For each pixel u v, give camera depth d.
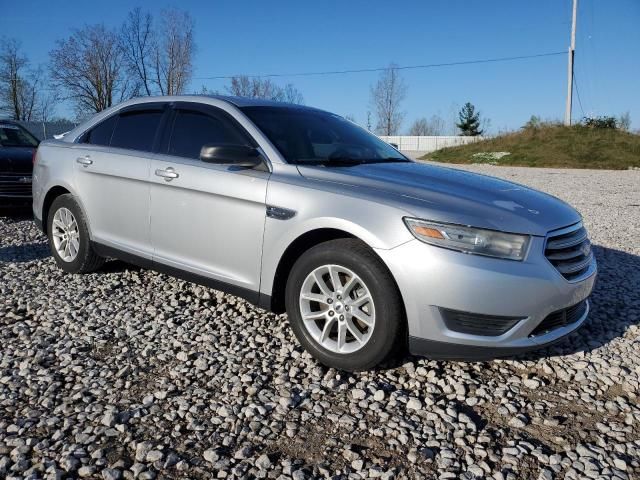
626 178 18.80
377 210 3.09
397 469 2.40
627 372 3.37
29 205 7.85
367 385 3.12
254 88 44.12
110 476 2.26
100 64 35.38
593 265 3.58
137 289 4.61
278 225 3.40
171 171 3.97
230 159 3.54
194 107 4.20
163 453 2.44
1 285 4.65
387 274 3.04
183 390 3.00
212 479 2.29
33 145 8.88
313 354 3.34
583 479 2.36
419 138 53.53
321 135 4.12
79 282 4.76
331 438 2.60
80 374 3.14
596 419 2.86
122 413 2.72
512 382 3.22
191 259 3.95
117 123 4.69
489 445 2.61
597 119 31.86
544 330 3.14
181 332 3.75
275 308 3.59
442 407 2.92
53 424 2.62
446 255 2.91
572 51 33.03
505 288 2.90
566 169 24.66
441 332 2.96
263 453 2.48
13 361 3.27
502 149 31.06
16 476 2.24
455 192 3.29
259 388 3.04
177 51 35.53
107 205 4.50
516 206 3.23
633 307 4.53
